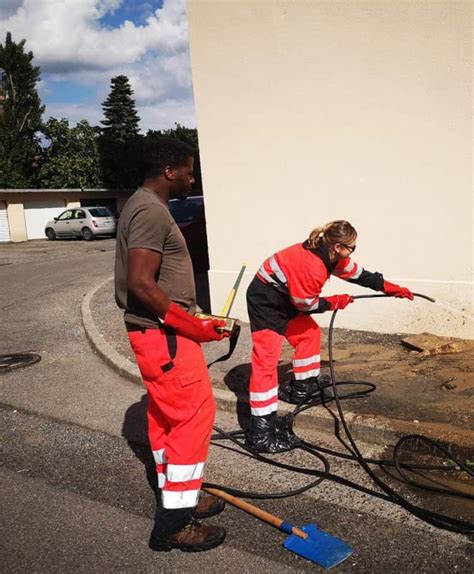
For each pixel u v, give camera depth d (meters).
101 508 3.40
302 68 6.01
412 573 2.65
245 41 6.25
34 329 8.47
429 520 3.03
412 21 5.36
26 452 4.28
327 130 6.02
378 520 3.09
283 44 6.05
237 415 4.65
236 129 6.55
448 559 2.73
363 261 6.05
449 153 5.44
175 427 2.83
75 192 32.31
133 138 38.12
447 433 3.69
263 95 6.30
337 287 6.32
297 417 4.29
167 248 2.78
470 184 5.40
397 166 5.71
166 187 2.86
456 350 5.34
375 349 5.62
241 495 3.39
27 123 37.41
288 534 2.97
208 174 6.85
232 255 6.94
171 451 2.83
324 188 6.17
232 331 2.86
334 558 2.74
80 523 3.24
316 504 3.29
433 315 5.80
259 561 2.81
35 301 10.81
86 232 27.25
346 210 6.07
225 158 6.70
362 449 3.89
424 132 5.52
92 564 2.86
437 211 5.60
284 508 3.27
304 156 6.21
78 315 9.27
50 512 3.38
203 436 2.85
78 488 3.66
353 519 3.12
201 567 2.79
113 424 4.72
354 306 6.29
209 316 2.98
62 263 17.66
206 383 2.87
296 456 3.90
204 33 6.46
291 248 3.85
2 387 5.88
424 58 5.38
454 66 5.27
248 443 4.03
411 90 5.50
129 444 4.31
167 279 2.81
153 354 2.77
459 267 5.59
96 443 4.37
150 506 3.39
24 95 37.09
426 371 4.88
